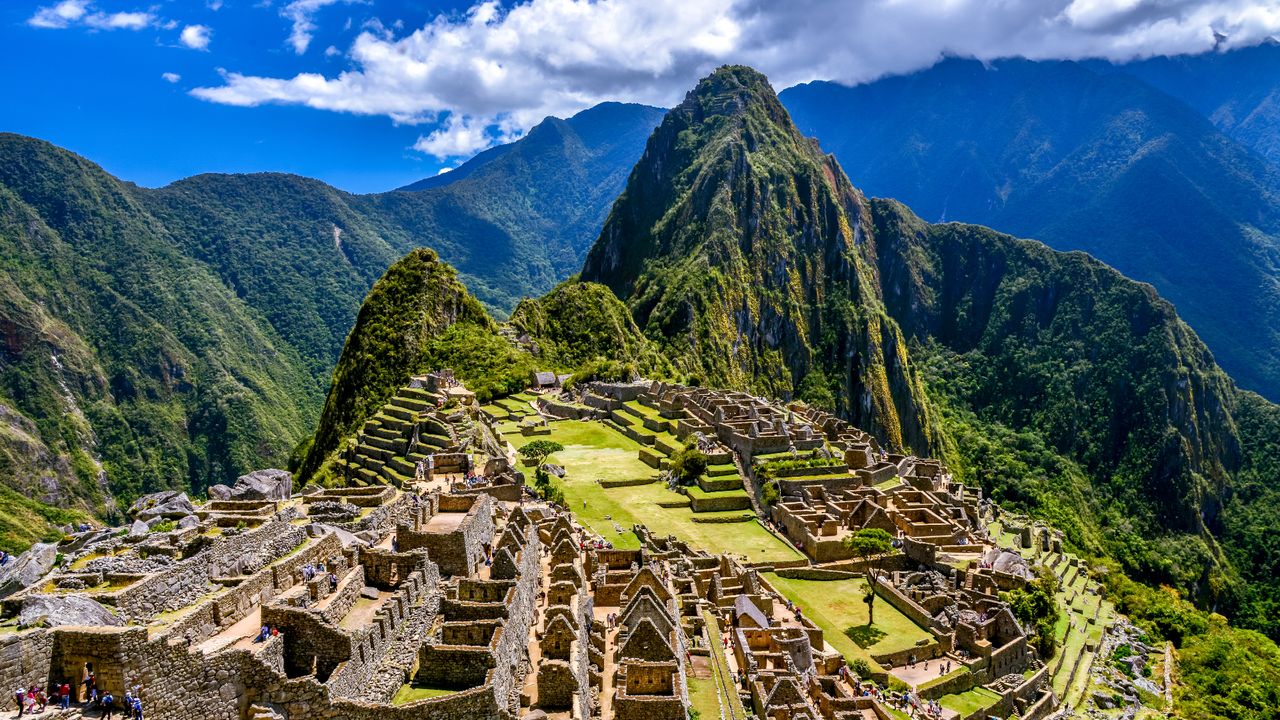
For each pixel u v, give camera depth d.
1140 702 109.88
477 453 123.44
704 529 134.62
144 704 33.22
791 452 154.12
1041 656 112.69
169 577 39.03
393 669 42.00
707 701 58.34
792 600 109.31
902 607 108.19
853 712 71.38
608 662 57.09
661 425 183.00
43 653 32.44
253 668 37.12
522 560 57.19
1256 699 128.62
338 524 52.62
